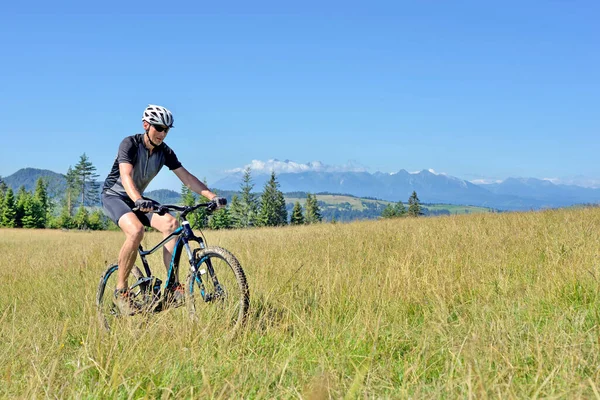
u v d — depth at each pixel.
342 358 3.66
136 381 3.38
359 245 9.91
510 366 3.08
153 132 5.33
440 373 3.39
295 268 7.09
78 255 13.37
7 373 3.56
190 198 114.25
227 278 4.86
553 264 6.27
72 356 4.18
